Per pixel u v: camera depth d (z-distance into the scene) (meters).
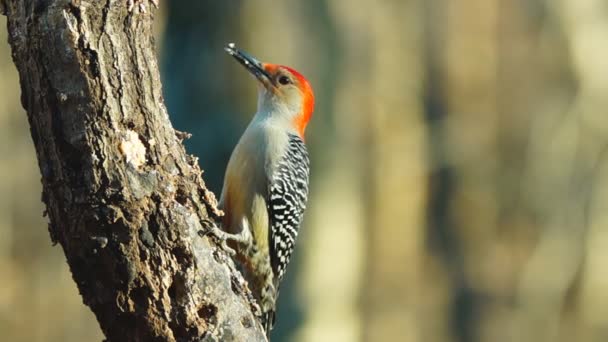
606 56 24.38
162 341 6.83
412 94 25.48
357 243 17.28
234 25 13.52
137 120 6.71
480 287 27.36
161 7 15.83
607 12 24.53
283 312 15.58
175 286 6.84
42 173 6.69
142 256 6.70
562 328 25.94
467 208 27.44
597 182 25.25
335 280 16.36
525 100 28.05
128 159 6.65
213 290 6.95
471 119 28.11
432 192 27.08
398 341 26.33
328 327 16.22
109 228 6.63
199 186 7.08
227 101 13.12
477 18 29.05
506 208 27.53
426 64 27.61
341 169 16.34
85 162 6.58
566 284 25.81
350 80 16.69
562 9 25.02
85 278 6.76
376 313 25.97
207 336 6.93
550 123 26.05
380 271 25.70
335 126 16.17
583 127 25.06
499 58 28.70
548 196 25.91
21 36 6.51
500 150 27.92
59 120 6.55
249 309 7.27
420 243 26.67
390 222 25.48
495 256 27.52
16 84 22.45
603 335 25.67
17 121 22.56
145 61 6.72
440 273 27.19
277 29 14.26
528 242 27.19
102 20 6.54
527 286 26.20
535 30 27.61
